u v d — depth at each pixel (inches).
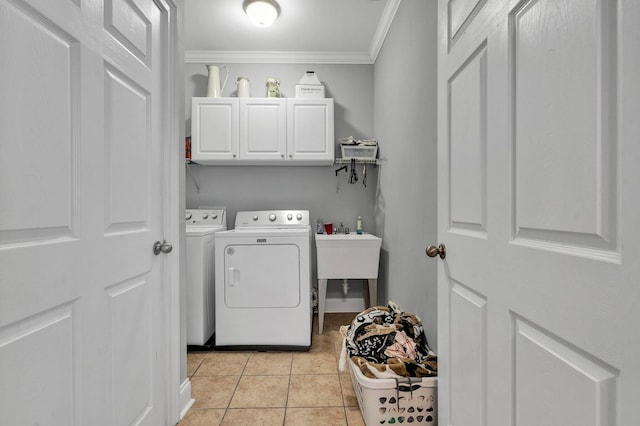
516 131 29.0
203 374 76.3
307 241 90.5
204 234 91.9
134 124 45.1
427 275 66.1
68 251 32.4
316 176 124.8
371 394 52.1
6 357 26.2
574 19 22.3
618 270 19.0
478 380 36.0
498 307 31.8
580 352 22.0
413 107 74.9
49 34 30.1
